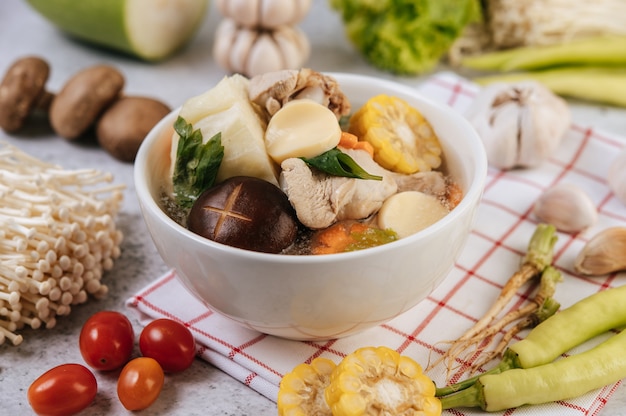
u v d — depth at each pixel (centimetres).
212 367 45
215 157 43
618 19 70
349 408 39
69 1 71
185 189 44
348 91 50
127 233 55
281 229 41
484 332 44
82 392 42
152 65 75
